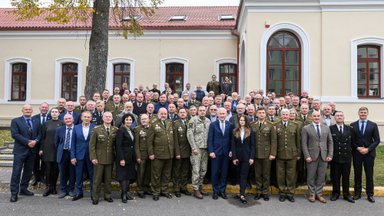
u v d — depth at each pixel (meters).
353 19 12.21
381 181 7.82
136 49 17.23
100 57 10.72
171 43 17.12
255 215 6.02
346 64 12.20
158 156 7.00
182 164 7.40
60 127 7.11
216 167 7.11
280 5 12.28
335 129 6.99
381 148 11.00
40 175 7.83
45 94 17.45
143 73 17.19
